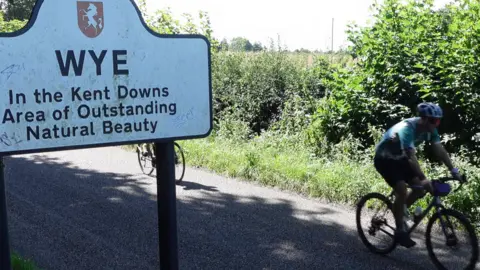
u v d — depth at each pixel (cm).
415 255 550
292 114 1204
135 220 677
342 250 565
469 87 858
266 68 1404
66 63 278
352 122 1030
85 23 281
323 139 1034
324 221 668
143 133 299
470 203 641
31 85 271
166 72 304
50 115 275
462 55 884
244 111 1388
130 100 295
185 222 668
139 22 296
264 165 908
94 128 286
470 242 482
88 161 1127
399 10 1054
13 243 587
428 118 490
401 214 525
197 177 945
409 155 489
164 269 316
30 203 768
